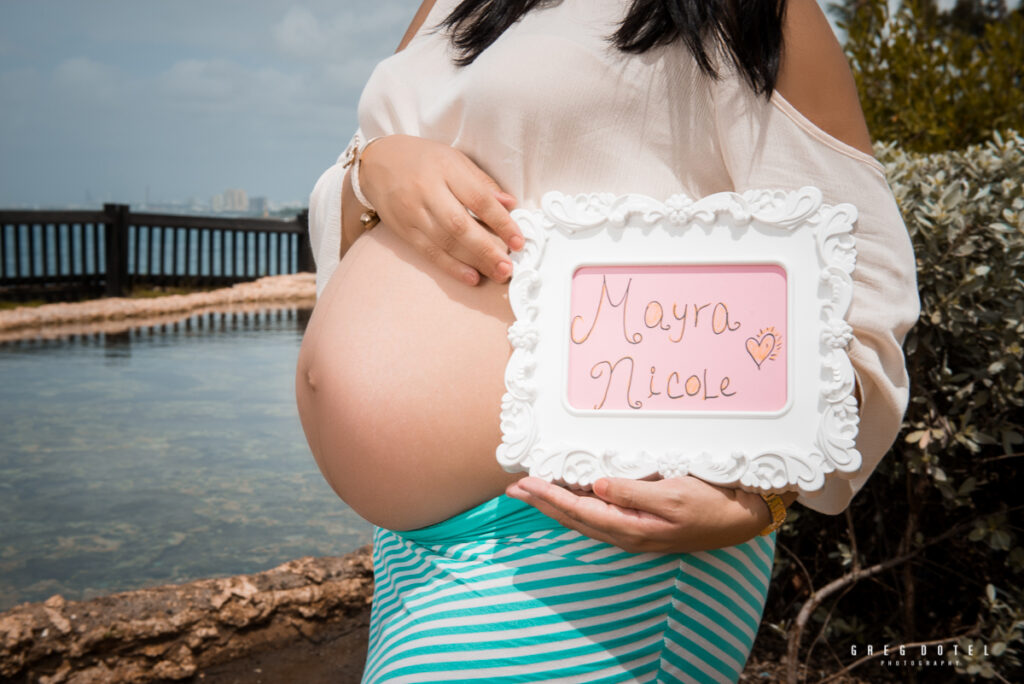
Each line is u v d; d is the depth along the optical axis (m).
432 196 1.05
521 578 1.02
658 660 1.02
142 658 2.64
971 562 2.54
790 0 0.97
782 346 0.94
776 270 0.96
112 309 12.92
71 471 4.86
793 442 0.91
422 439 1.10
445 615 1.05
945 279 2.20
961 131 4.88
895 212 0.98
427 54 1.22
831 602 2.78
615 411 0.94
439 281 1.13
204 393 7.27
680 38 0.99
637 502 0.91
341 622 3.02
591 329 0.98
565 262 1.00
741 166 0.99
